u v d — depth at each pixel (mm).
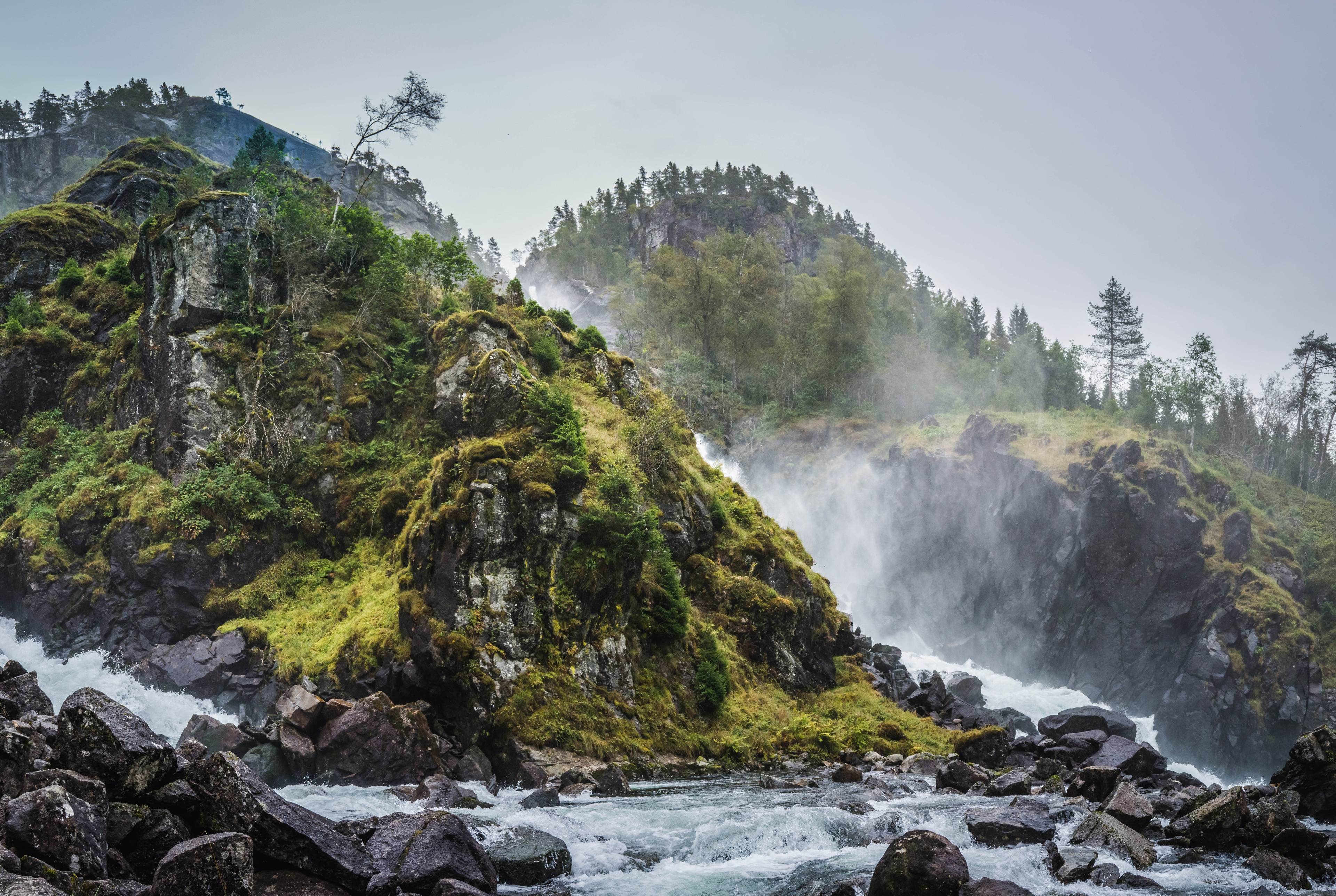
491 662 35344
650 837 21328
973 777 30344
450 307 55250
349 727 31016
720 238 161750
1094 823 20203
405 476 46656
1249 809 20406
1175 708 89375
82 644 44125
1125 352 141250
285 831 15227
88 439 52906
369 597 41375
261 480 47500
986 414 113000
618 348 136875
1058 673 96750
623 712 38656
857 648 59344
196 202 53281
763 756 41375
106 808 14539
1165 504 95375
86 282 61281
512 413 43719
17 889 11141
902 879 15898
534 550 38281
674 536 48625
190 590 43875
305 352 51125
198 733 30547
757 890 17438
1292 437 139000
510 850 18703
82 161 170375
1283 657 89312
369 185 66750
